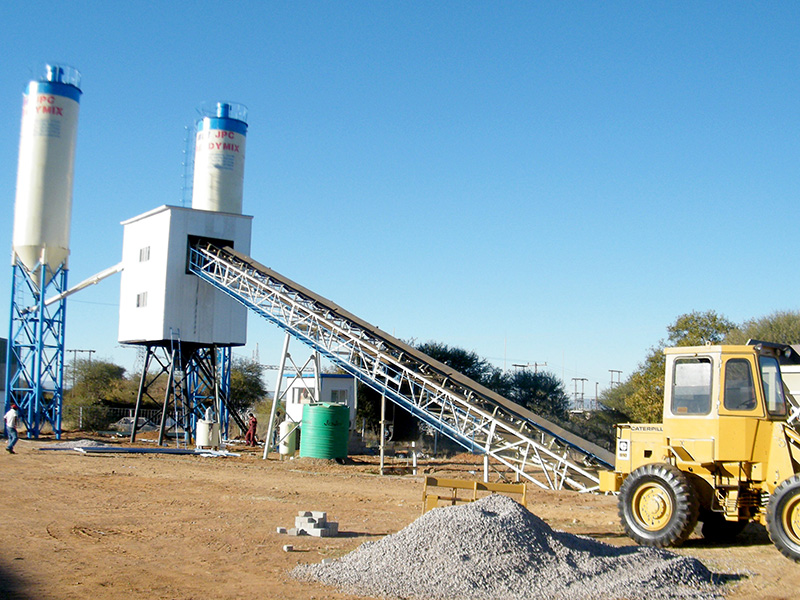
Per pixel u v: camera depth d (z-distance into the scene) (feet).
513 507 41.11
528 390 208.64
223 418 148.05
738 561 41.98
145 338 135.64
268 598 32.73
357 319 103.91
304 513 49.19
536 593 33.60
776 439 44.34
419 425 175.94
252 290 119.55
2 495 63.21
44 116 136.77
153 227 136.56
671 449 47.78
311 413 110.11
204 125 149.89
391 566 36.17
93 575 36.27
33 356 139.13
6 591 32.83
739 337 161.48
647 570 36.06
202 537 46.50
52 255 136.67
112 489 69.72
